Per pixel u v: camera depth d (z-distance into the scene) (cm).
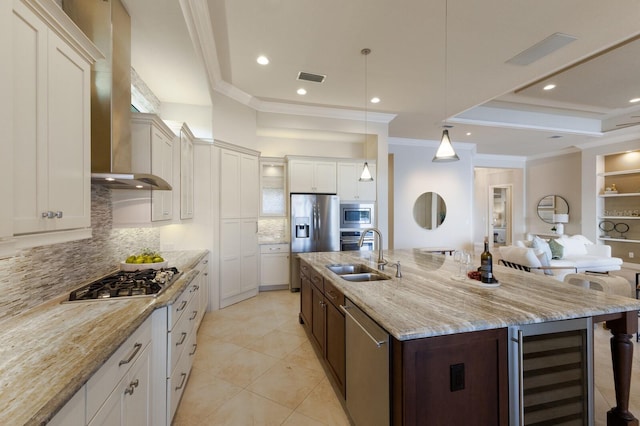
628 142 613
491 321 128
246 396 210
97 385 100
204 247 379
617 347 155
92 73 182
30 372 90
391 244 680
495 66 337
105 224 227
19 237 100
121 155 202
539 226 823
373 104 458
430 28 268
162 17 221
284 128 480
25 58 101
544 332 136
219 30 276
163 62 285
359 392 160
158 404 162
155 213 252
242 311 383
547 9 241
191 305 235
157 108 365
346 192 512
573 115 579
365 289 182
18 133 98
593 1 231
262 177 499
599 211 669
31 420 69
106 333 119
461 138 654
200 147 379
